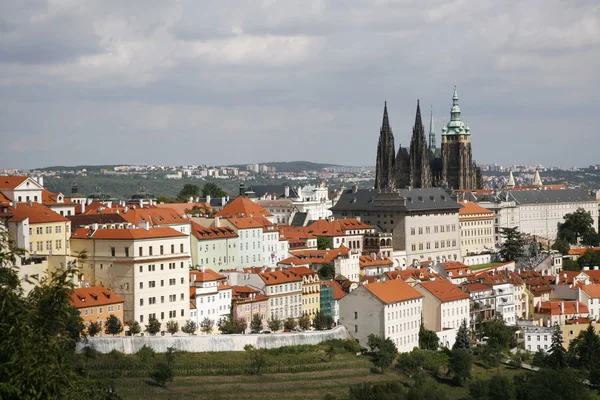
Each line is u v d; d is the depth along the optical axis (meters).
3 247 159.25
